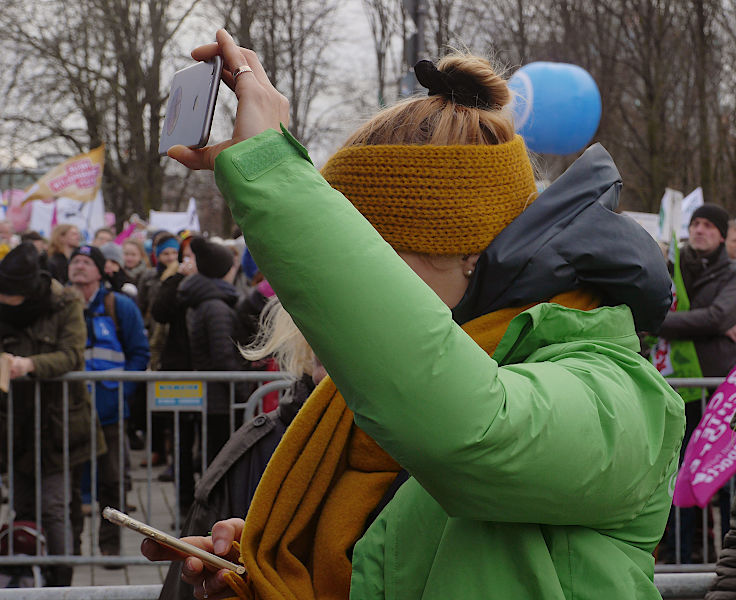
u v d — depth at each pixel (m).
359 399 1.04
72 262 5.98
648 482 1.18
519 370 1.14
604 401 1.13
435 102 1.36
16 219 16.12
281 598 1.45
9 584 4.68
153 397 5.11
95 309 6.04
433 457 1.03
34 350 4.85
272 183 1.07
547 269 1.25
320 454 1.47
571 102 5.78
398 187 1.28
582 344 1.23
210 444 5.88
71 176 13.90
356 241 1.05
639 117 24.31
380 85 24.17
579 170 1.32
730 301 5.29
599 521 1.16
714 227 5.42
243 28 23.25
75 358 4.87
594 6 22.70
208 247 6.18
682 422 1.24
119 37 24.64
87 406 5.02
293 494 1.48
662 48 22.52
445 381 1.02
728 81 23.81
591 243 1.25
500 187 1.29
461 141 1.31
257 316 5.95
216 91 1.17
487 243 1.29
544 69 5.92
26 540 4.70
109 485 5.70
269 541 1.48
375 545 1.32
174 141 1.22
